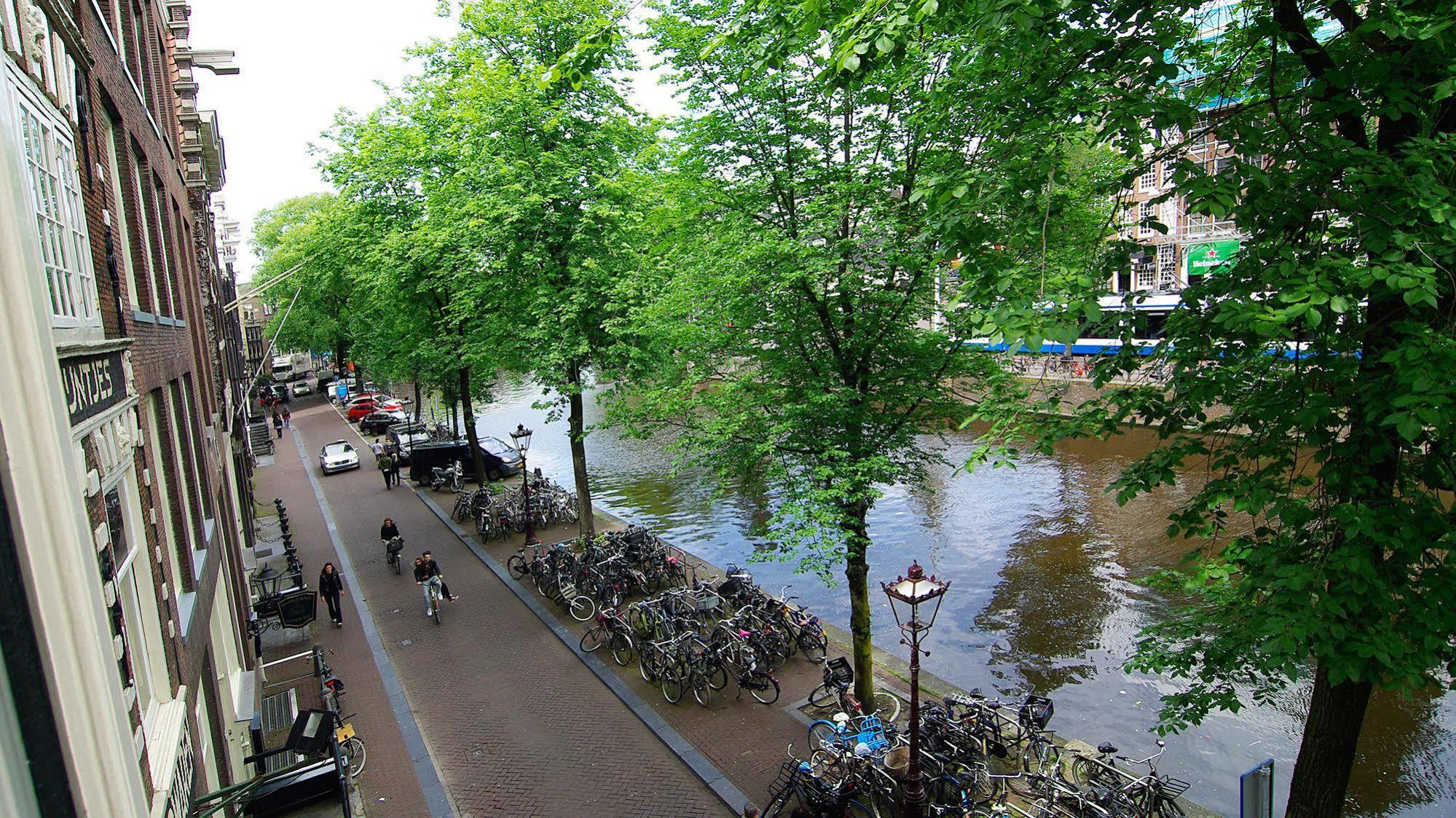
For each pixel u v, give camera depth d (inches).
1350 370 233.8
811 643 608.1
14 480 64.4
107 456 217.9
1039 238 269.9
